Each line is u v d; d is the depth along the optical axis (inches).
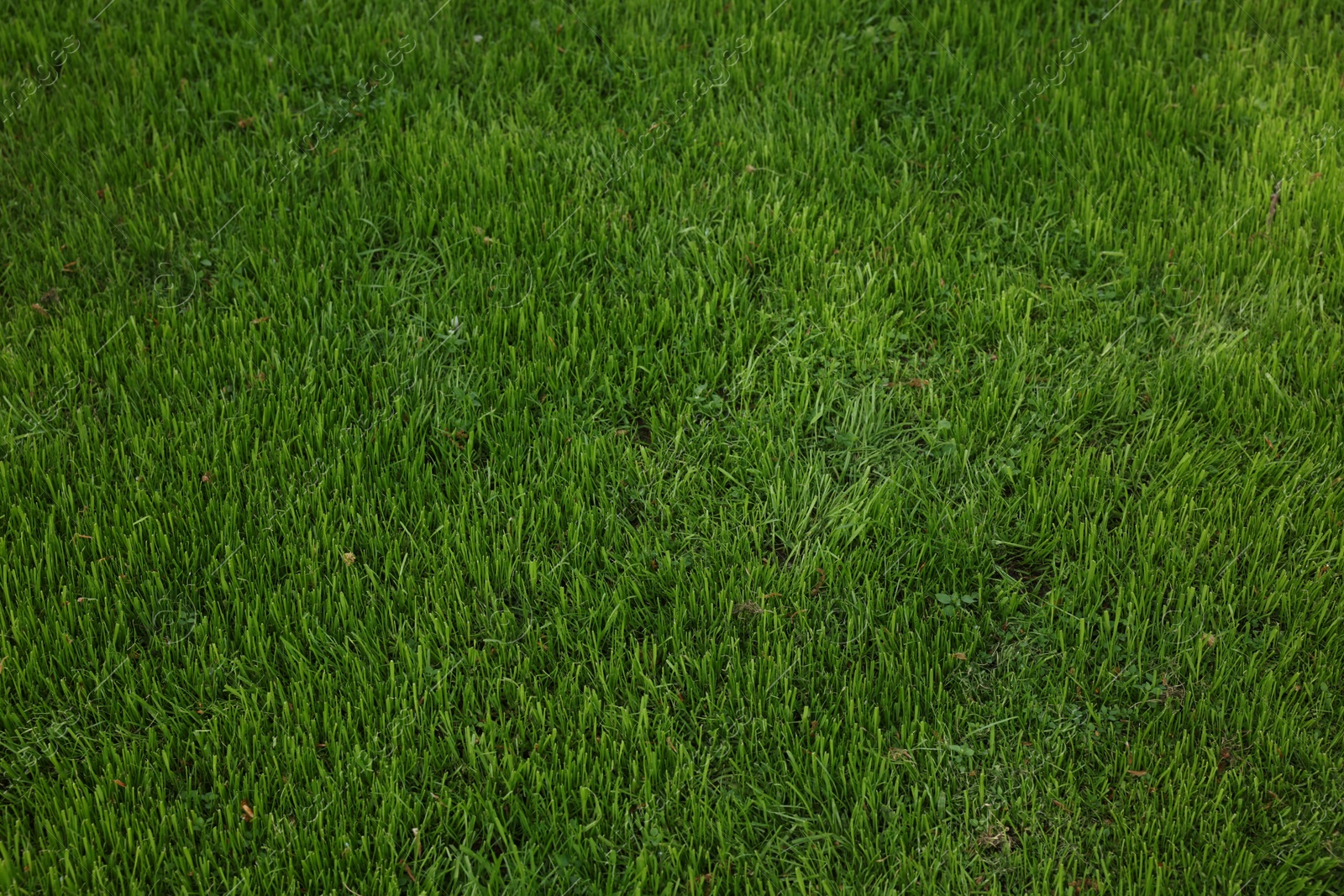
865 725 111.5
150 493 128.3
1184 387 139.6
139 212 161.0
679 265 153.2
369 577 121.5
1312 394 137.2
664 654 118.3
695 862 101.7
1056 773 107.9
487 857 104.0
